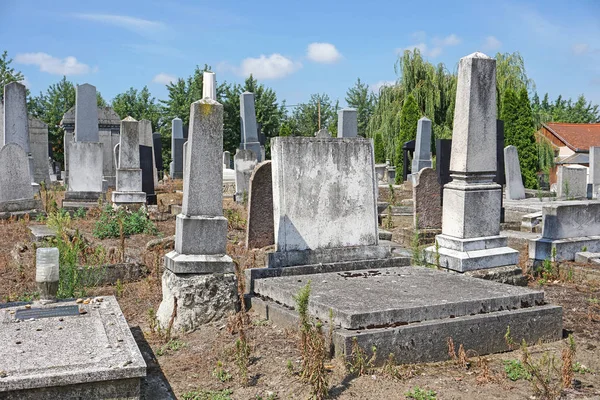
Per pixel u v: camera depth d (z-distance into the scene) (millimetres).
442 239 8797
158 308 7582
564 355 5117
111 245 11625
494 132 8711
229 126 48750
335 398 4762
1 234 12617
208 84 7203
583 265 9828
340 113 22156
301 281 7145
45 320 5312
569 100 82938
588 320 7105
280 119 54094
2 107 20484
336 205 8156
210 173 6844
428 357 5590
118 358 4363
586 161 41312
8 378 3959
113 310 5672
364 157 8398
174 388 5066
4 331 4984
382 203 17969
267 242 10938
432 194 13164
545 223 10516
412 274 7648
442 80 35094
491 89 8617
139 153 17188
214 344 6027
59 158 53031
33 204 15289
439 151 13172
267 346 5812
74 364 4215
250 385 5059
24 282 8688
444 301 5992
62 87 55844
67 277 7941
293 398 4781
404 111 33875
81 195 17719
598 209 10852
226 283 6805
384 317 5602
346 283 7023
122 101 58406
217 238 6852
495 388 4992
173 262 6730
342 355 5254
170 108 52844
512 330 6059
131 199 16594
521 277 8703
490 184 8727
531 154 29078
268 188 10852
